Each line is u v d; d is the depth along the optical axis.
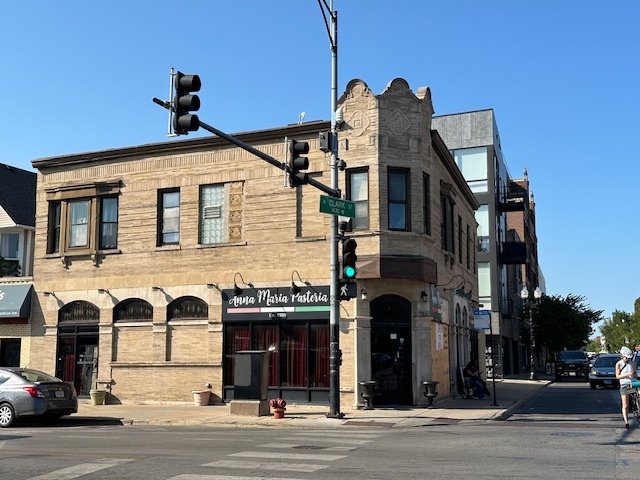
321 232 21.73
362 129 21.44
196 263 23.12
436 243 23.33
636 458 10.77
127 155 24.50
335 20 18.67
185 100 12.91
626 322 98.06
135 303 23.94
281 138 22.55
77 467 9.84
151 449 11.88
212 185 23.42
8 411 17.31
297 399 21.38
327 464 10.09
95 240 24.56
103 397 23.27
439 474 9.20
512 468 9.73
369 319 20.86
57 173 25.62
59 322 24.89
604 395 28.48
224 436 14.30
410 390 21.25
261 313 21.97
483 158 48.09
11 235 35.28
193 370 22.73
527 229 68.06
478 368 31.48
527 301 56.03
